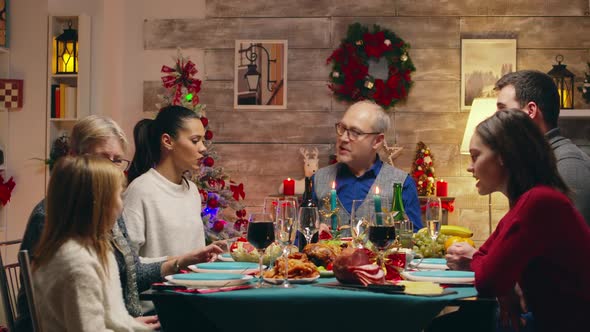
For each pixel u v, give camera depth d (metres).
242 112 5.78
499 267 1.93
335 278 2.25
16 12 5.46
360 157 3.80
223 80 5.79
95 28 5.59
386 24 5.70
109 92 5.67
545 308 2.01
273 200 2.13
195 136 3.05
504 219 2.11
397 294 1.89
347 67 5.65
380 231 2.18
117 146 2.33
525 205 1.97
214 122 5.79
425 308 1.85
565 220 1.95
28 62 5.44
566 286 1.97
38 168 5.41
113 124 2.35
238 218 5.55
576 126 5.62
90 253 1.87
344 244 2.64
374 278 2.03
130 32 5.84
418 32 5.69
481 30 5.68
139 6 5.84
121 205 1.99
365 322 1.88
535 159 2.05
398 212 2.83
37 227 2.15
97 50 5.59
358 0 5.71
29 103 5.42
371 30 5.70
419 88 5.70
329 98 5.73
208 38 5.80
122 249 2.37
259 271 2.27
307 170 5.63
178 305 2.02
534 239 1.94
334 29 5.73
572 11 5.64
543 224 1.94
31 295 1.76
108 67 5.65
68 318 1.80
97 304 1.82
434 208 2.56
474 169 2.14
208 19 5.80
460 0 5.69
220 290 1.96
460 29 5.69
